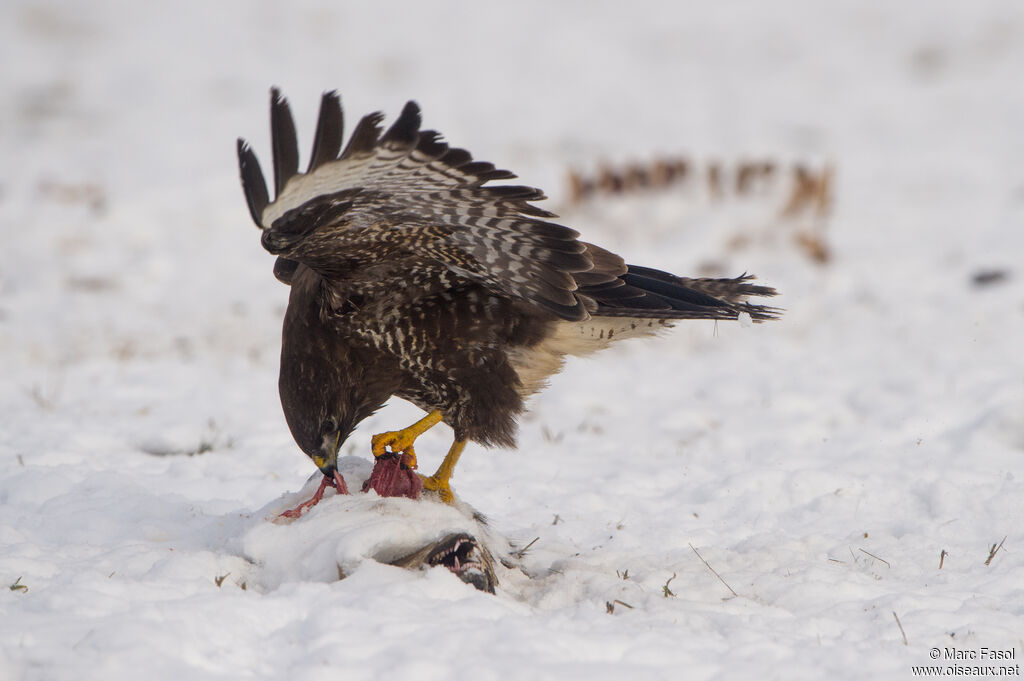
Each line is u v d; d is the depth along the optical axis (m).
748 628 6.61
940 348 16.05
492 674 5.58
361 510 7.53
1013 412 12.00
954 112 38.59
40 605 6.46
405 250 7.64
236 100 40.78
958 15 51.47
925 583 7.84
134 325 18.03
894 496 10.11
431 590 6.73
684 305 8.62
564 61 48.12
